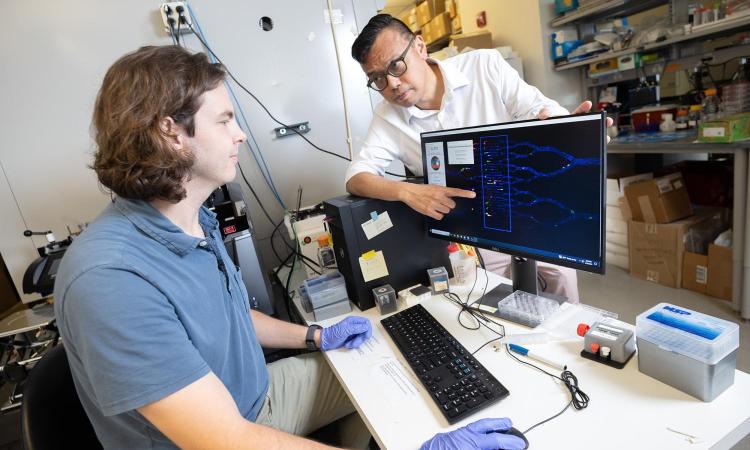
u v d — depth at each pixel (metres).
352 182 1.42
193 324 0.78
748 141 1.82
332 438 1.18
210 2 1.90
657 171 2.69
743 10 2.06
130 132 0.69
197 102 0.75
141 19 1.82
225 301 0.90
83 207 1.87
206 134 0.77
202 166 0.80
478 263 1.45
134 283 0.67
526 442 0.68
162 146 0.71
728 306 2.10
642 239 2.47
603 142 0.80
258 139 2.08
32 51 1.71
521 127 0.94
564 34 3.14
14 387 1.75
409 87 1.40
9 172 1.76
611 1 2.66
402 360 0.98
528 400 0.78
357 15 2.14
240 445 0.69
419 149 1.61
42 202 1.82
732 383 0.72
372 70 1.36
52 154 1.80
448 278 1.35
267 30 2.01
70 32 1.74
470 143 1.07
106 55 1.80
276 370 1.18
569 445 0.66
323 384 1.18
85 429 0.84
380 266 1.29
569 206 0.90
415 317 1.12
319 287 1.32
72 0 1.72
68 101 1.78
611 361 0.82
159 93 0.70
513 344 0.94
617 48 2.76
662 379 0.75
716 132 1.94
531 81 3.45
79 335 0.65
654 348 0.75
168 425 0.67
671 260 2.35
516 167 0.98
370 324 1.12
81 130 1.81
